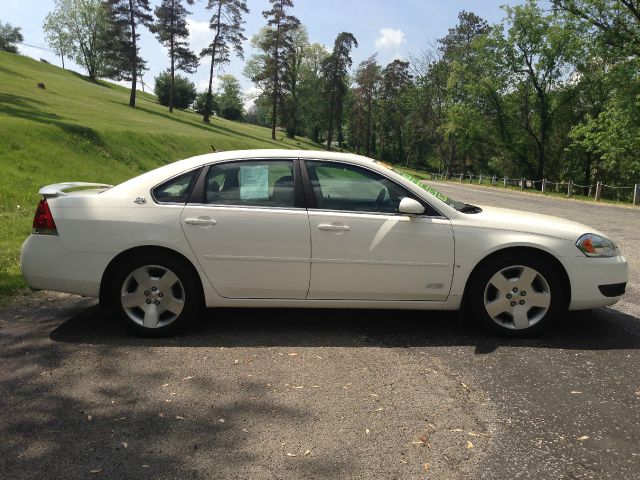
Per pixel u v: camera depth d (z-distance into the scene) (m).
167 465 2.63
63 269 4.27
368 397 3.38
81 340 4.27
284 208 4.34
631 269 7.48
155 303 4.35
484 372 3.78
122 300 4.31
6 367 3.73
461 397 3.39
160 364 3.83
